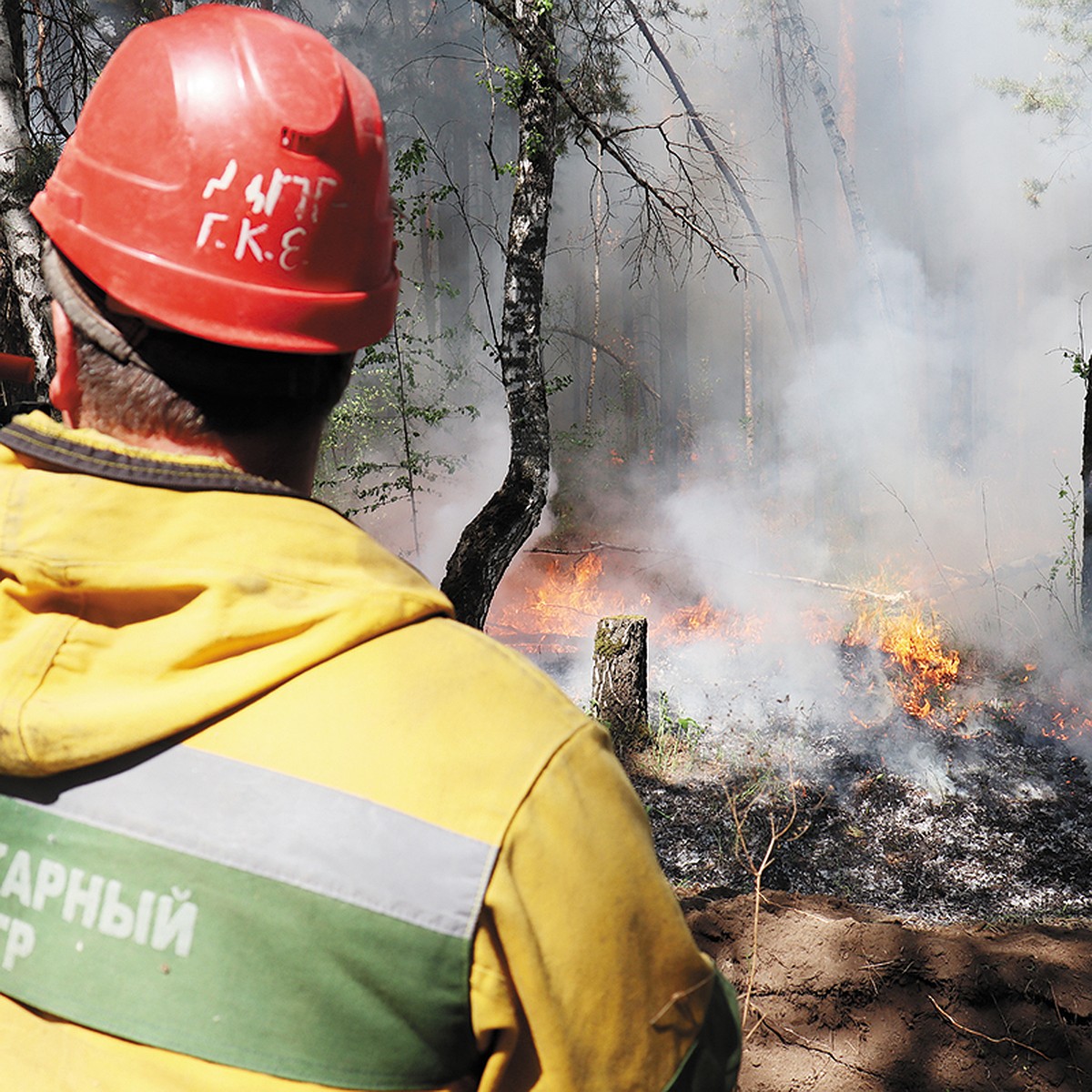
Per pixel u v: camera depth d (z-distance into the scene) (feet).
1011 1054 9.39
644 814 2.68
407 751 2.42
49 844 2.46
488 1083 2.51
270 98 2.66
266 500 2.61
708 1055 2.71
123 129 2.69
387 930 2.34
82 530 2.51
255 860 2.36
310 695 2.46
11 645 2.51
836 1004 9.77
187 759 2.43
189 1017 2.35
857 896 22.21
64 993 2.41
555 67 25.76
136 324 2.68
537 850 2.40
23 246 22.47
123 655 2.44
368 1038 2.37
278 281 2.67
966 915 21.38
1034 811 24.52
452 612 2.78
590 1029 2.46
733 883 22.50
